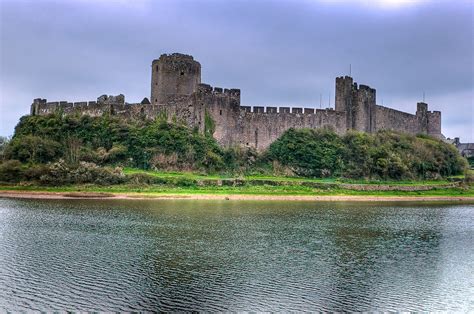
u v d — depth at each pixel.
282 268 41.81
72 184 97.00
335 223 65.88
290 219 67.81
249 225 61.66
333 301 34.53
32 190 93.44
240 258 44.66
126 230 56.47
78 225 59.34
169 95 120.31
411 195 108.19
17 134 120.12
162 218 65.56
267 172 114.38
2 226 58.22
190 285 36.75
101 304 32.66
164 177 99.25
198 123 114.88
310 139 120.88
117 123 114.31
